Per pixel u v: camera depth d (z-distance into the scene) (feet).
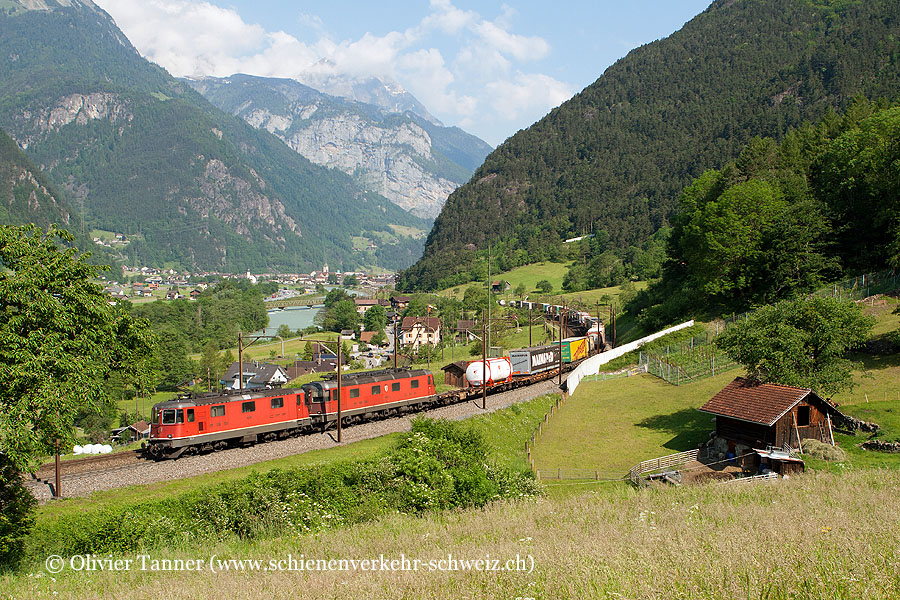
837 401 137.69
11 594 47.37
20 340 61.31
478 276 627.05
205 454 114.93
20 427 59.31
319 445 122.93
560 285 549.13
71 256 70.85
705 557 35.63
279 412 126.82
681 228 313.94
